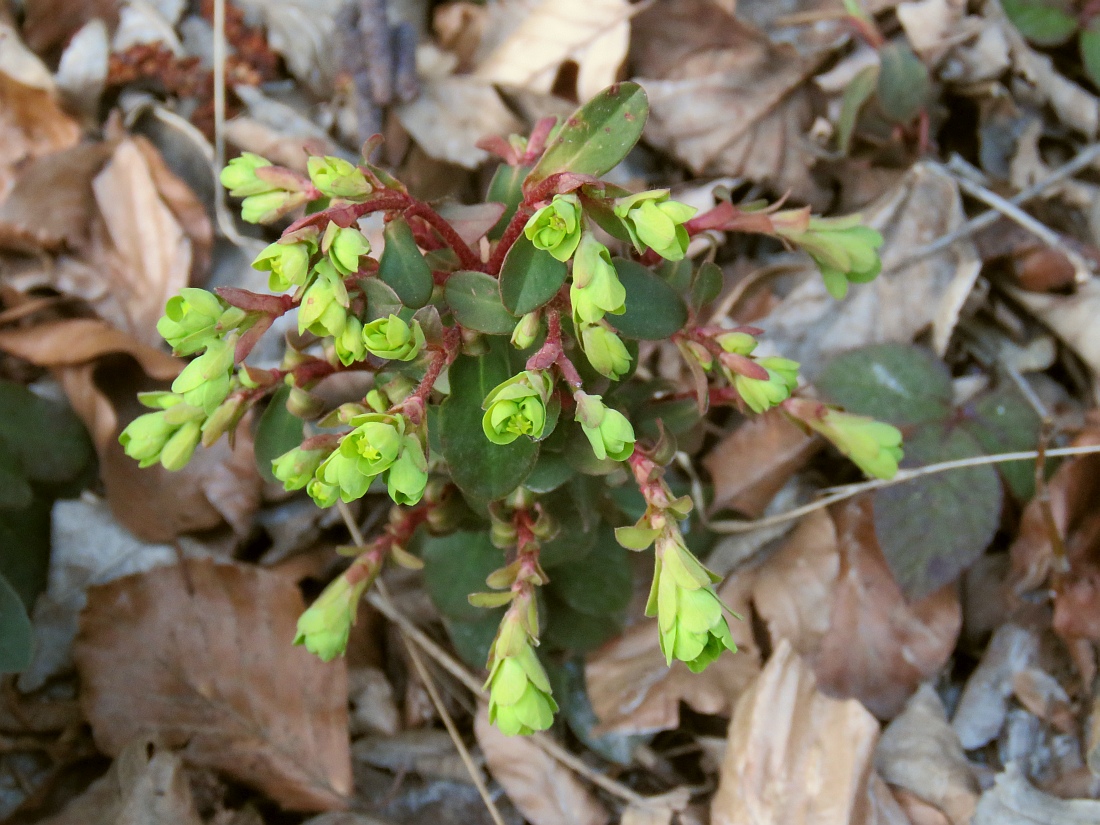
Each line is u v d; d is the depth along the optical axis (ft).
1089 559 0.94
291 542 0.98
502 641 0.64
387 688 0.94
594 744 0.91
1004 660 0.95
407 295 0.61
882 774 0.88
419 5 1.22
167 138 1.11
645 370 1.04
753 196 1.17
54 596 0.94
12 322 1.02
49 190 1.02
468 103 1.14
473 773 0.87
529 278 0.60
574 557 0.80
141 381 1.01
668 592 0.60
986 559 1.00
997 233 1.09
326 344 0.72
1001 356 1.08
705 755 0.93
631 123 0.59
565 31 1.16
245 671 0.88
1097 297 1.05
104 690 0.87
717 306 1.10
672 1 1.16
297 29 1.17
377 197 0.61
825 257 0.71
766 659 0.96
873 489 0.95
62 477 0.96
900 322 1.07
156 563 0.96
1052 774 0.89
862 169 1.16
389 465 0.55
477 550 0.86
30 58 1.08
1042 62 1.21
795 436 0.99
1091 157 1.13
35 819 0.84
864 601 0.95
